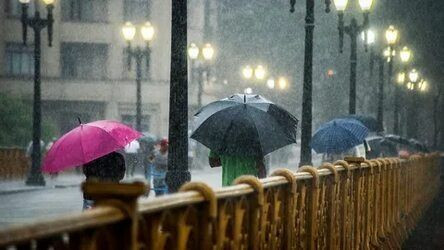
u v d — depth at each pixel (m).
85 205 18.33
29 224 5.26
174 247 8.16
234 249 10.39
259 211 11.70
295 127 20.22
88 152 16.48
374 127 45.56
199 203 8.86
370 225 25.05
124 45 123.19
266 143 18.58
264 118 18.89
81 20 121.88
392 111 154.62
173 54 19.12
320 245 16.70
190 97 126.12
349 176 20.50
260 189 11.16
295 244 14.34
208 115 19.14
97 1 122.25
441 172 81.38
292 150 126.56
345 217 19.55
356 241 21.52
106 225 6.34
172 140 19.06
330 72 147.62
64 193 52.56
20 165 66.00
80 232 5.96
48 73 120.69
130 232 6.64
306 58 34.25
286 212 13.40
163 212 7.63
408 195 39.12
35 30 57.22
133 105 123.94
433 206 54.94
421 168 49.25
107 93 122.81
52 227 5.43
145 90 123.56
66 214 5.80
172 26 19.16
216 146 18.73
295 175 13.84
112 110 123.12
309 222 15.37
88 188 6.65
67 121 122.38
